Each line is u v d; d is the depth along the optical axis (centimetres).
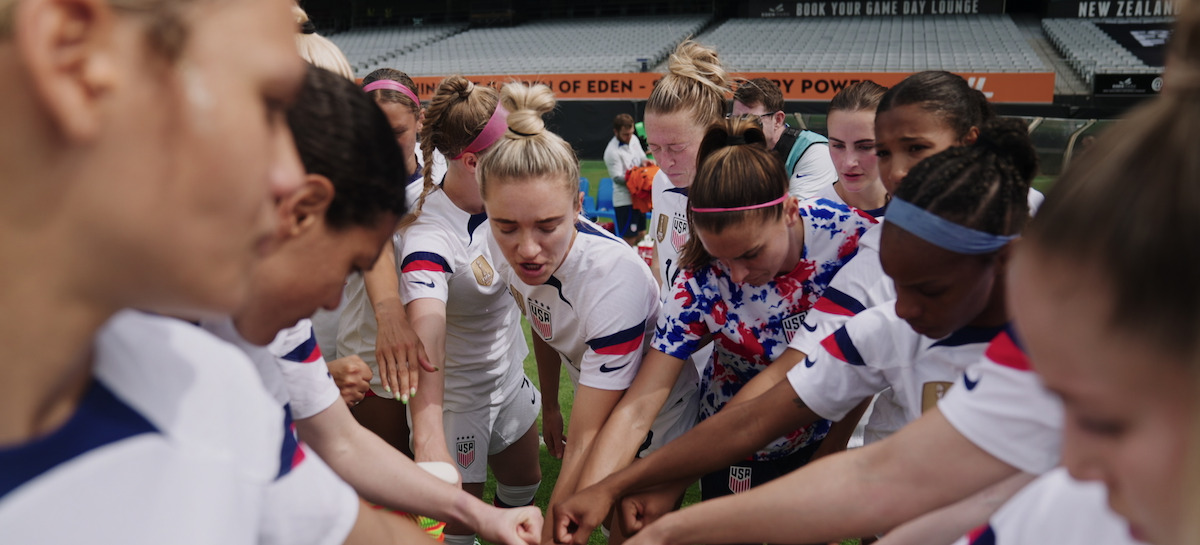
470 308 243
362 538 105
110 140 46
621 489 155
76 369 56
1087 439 51
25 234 47
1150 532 51
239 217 53
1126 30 1648
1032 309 50
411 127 248
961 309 122
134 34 46
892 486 106
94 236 48
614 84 1525
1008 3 1912
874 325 142
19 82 44
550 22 2183
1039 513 71
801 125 1134
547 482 338
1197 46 43
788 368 171
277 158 64
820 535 111
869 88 267
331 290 103
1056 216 48
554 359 255
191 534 63
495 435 268
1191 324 43
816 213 184
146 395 63
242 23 50
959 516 108
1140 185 44
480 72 1789
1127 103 1345
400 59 1994
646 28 2014
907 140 185
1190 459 44
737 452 150
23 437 54
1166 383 45
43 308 49
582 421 187
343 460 140
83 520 57
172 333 69
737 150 165
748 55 1725
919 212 116
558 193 175
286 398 118
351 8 2298
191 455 64
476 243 237
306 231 96
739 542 119
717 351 201
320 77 98
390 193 103
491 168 174
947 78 186
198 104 48
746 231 162
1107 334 46
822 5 1961
